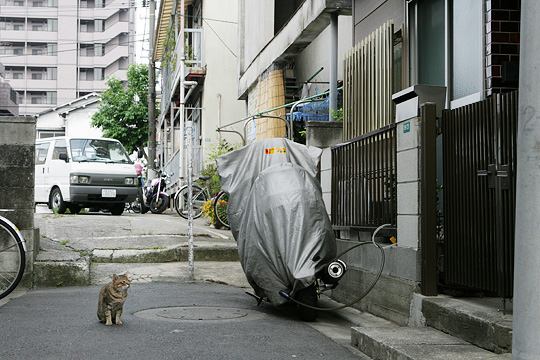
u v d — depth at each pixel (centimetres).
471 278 516
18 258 761
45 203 1563
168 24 2519
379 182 678
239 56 1836
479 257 505
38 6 6869
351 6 1024
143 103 3388
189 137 913
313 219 633
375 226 684
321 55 1426
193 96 2186
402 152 607
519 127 334
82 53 6900
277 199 638
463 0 691
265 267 628
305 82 1466
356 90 900
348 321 641
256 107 1612
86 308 647
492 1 624
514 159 466
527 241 322
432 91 581
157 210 1803
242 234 678
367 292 609
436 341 478
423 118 567
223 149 1744
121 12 6944
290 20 1267
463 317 483
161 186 1817
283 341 527
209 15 1955
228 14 1964
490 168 487
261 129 1535
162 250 949
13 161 781
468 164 524
